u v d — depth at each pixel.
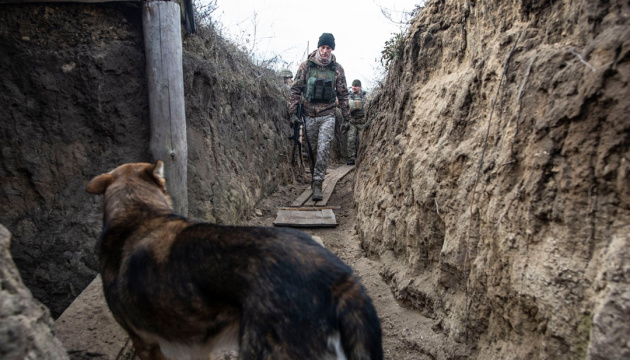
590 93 1.68
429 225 3.13
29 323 1.49
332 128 7.38
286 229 1.85
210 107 5.27
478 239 2.47
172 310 1.82
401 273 3.53
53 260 3.63
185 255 1.80
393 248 3.92
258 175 7.32
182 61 4.27
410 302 3.30
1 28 3.56
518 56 2.27
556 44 2.06
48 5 3.67
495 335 2.29
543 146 1.92
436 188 3.00
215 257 1.73
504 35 2.46
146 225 2.08
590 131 1.69
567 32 2.02
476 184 2.49
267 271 1.63
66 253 3.64
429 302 3.04
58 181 3.78
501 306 2.21
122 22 3.90
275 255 1.66
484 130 2.55
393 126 4.86
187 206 4.12
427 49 4.00
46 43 3.70
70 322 2.54
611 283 1.52
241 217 5.44
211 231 1.85
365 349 1.59
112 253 2.07
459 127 2.87
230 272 1.68
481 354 2.37
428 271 3.23
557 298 1.76
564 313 1.73
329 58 7.32
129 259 1.95
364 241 4.78
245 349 1.58
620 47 1.61
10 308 1.44
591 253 1.68
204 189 4.49
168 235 1.94
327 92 7.20
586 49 1.78
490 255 2.28
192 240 1.83
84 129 3.85
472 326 2.46
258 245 1.71
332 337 1.60
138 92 3.97
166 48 3.87
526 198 2.01
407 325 3.12
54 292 3.58
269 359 1.54
